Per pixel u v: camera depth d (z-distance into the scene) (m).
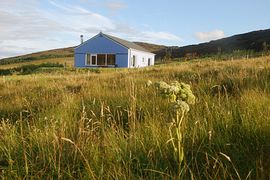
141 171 3.50
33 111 7.48
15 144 4.79
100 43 54.84
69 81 14.00
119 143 4.46
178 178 3.24
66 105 7.11
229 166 3.54
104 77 16.31
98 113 6.62
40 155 4.25
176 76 13.71
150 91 8.09
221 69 13.05
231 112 5.09
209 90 8.22
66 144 4.50
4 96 11.02
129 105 6.59
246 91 6.87
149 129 4.87
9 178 3.79
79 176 3.75
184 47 106.00
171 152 3.98
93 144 4.43
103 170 3.73
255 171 3.35
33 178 3.79
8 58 180.38
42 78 18.48
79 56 55.88
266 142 3.93
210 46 96.06
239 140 4.15
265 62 14.37
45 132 5.09
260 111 4.88
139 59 58.69
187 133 4.46
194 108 5.80
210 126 4.62
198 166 3.71
